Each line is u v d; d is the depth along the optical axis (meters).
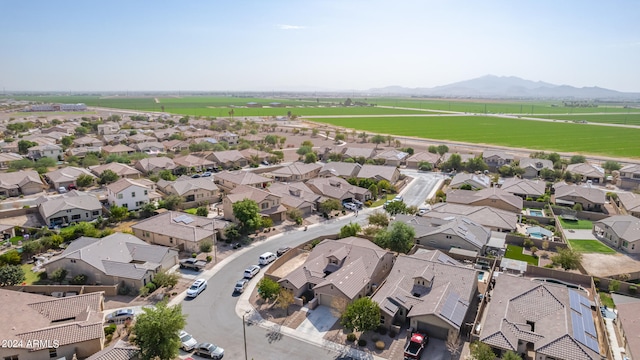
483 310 60.44
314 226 95.69
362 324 51.75
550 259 79.56
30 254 77.94
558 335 49.19
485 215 95.25
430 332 54.41
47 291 64.81
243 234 87.44
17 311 53.25
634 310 55.19
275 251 81.19
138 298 63.97
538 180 137.38
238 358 50.03
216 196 114.44
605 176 140.75
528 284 60.69
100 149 175.38
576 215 105.06
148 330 46.78
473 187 124.81
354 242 75.06
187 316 55.00
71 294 64.38
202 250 78.50
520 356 49.03
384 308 55.47
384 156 168.38
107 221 94.44
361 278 64.06
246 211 86.31
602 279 67.31
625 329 51.78
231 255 79.25
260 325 56.94
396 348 52.16
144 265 68.62
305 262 69.25
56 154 164.00
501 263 74.75
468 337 54.25
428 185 136.12
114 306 61.59
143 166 142.25
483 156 164.12
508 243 87.88
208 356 50.22
